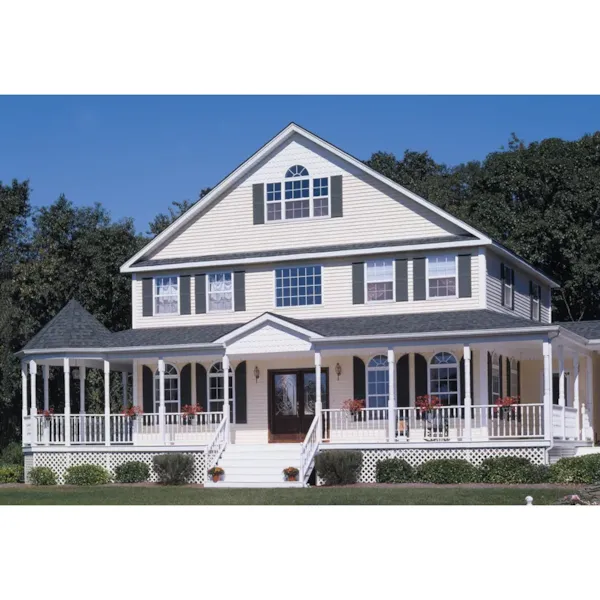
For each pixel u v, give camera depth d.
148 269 40.28
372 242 37.66
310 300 38.34
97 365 41.00
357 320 36.66
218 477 33.66
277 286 38.84
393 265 37.31
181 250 40.41
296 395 37.91
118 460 37.00
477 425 34.44
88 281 54.06
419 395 35.72
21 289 53.09
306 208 38.72
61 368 54.31
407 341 34.06
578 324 41.28
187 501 28.84
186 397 38.62
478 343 33.44
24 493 32.47
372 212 37.84
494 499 27.02
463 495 27.95
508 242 54.62
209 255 39.91
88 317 39.06
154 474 36.34
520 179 56.41
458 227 36.66
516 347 36.56
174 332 38.84
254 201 39.41
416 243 36.88
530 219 55.06
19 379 52.28
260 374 38.34
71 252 54.91
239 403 38.34
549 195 56.53
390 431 34.03
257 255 38.91
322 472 33.03
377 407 35.72
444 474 32.03
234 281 39.34
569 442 35.19
